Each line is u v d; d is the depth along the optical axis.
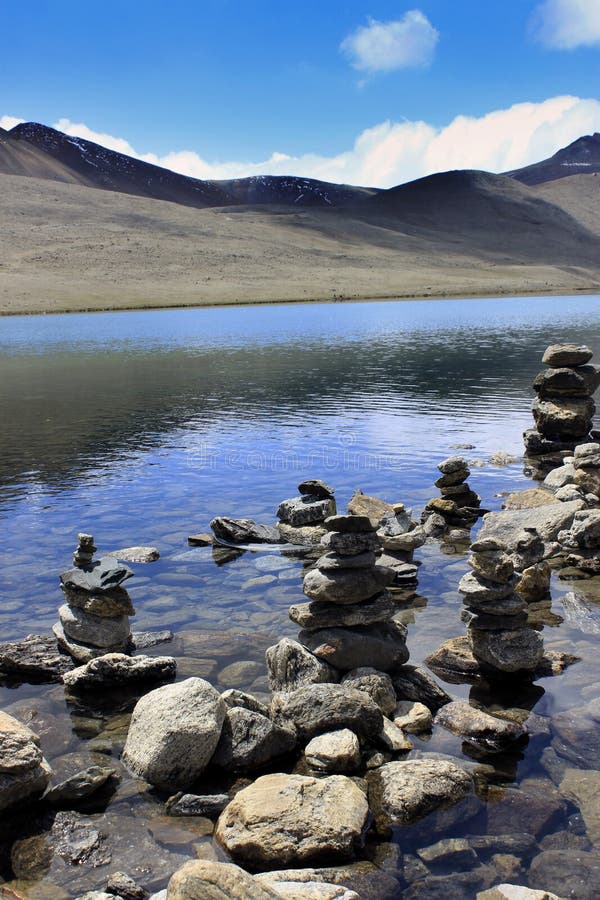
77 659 8.01
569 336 49.28
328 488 12.36
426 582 10.22
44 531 12.53
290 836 5.20
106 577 8.14
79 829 5.50
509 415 22.86
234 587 10.04
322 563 7.81
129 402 26.81
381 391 28.42
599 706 6.93
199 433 20.95
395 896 4.81
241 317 73.38
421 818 5.51
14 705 7.22
